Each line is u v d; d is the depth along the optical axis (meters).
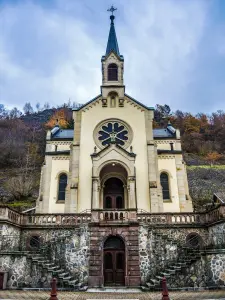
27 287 17.52
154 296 15.04
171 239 19.91
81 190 28.58
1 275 17.33
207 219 21.33
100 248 19.83
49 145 35.41
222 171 59.59
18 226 20.86
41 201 30.97
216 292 15.48
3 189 49.56
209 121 111.69
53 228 21.19
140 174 29.16
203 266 17.75
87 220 21.58
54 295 11.13
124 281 19.58
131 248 19.73
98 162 27.16
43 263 18.41
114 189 29.81
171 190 31.81
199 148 85.06
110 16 40.66
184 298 13.45
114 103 32.25
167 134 37.03
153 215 21.92
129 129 31.11
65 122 96.44
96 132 31.05
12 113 139.62
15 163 69.88
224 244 18.64
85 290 18.11
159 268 19.25
